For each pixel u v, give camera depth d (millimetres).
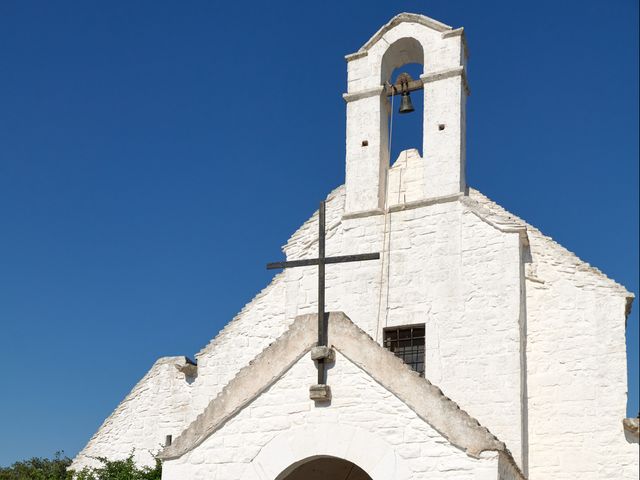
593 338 20672
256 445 16234
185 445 16703
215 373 23625
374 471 15219
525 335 21078
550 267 21484
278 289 23688
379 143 23406
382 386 15617
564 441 20234
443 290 21375
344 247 22906
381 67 23922
